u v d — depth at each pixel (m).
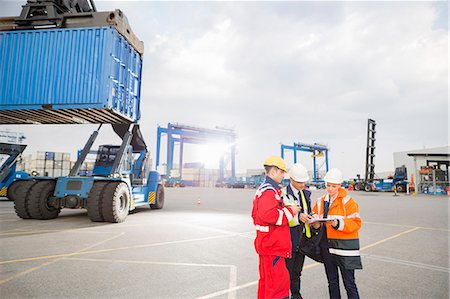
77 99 8.08
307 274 4.16
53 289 3.46
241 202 17.17
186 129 53.75
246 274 4.06
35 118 9.45
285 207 2.39
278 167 2.56
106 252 5.23
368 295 3.36
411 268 4.40
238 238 6.53
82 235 6.77
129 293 3.36
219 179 59.22
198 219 9.63
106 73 8.05
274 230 2.41
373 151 37.25
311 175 51.56
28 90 8.28
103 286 3.57
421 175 31.97
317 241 3.02
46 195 9.09
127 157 10.20
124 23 8.91
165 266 4.41
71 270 4.19
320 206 3.04
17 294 3.31
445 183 30.86
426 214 11.54
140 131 10.79
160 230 7.48
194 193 29.59
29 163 27.17
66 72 8.23
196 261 4.70
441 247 5.80
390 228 8.08
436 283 3.76
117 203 8.59
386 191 35.97
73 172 9.27
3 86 8.37
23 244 5.81
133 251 5.31
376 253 5.32
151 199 12.19
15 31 8.50
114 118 9.47
